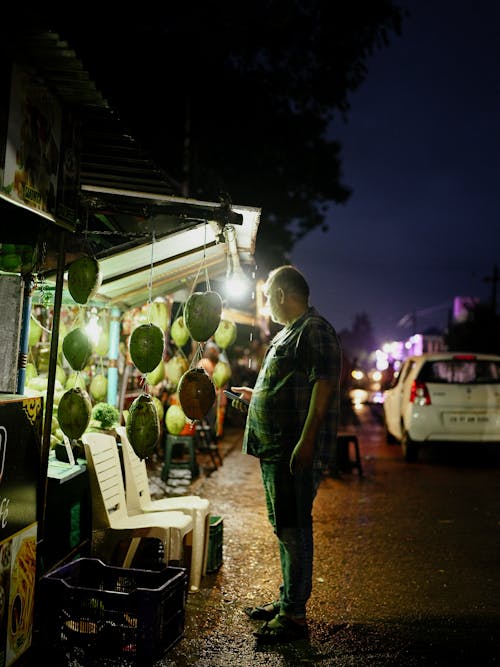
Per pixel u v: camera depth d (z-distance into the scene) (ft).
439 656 14.11
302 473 14.51
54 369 14.17
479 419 39.06
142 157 17.66
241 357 60.54
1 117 11.04
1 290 13.52
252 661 13.71
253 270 21.50
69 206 14.21
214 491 30.14
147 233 16.14
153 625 12.62
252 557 20.54
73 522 15.81
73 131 14.34
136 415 14.52
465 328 127.54
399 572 19.47
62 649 13.00
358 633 15.17
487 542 22.68
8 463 11.80
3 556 11.59
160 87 54.08
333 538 23.04
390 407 45.73
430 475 35.70
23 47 11.22
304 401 14.66
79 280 14.51
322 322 14.75
